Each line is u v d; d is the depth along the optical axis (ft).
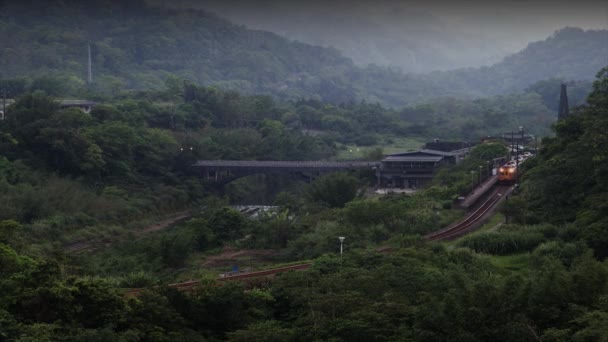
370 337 141.08
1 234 240.32
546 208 285.84
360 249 247.91
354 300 156.76
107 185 499.92
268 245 315.17
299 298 171.63
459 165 514.27
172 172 572.92
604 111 310.24
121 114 620.90
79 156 486.79
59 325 141.08
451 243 260.62
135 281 224.94
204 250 317.42
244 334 148.05
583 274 152.56
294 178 613.52
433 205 343.05
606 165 265.13
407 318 149.28
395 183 538.06
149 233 415.85
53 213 406.00
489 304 141.08
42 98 555.69
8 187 409.69
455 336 134.51
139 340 144.15
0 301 146.20
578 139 307.37
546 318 140.77
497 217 310.45
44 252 335.67
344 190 418.51
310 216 358.84
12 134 490.90
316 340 142.20
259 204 576.20
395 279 176.14
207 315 165.48
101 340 134.92
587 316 130.82
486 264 220.23
